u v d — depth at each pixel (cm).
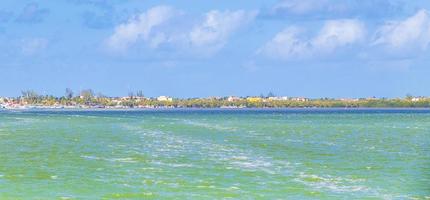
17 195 5700
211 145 10531
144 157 8562
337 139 12381
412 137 13188
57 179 6550
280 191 5838
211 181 6362
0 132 14825
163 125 18650
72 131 15300
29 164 7825
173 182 6322
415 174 6938
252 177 6625
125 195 5678
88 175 6819
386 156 8812
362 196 5628
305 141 11650
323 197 5584
